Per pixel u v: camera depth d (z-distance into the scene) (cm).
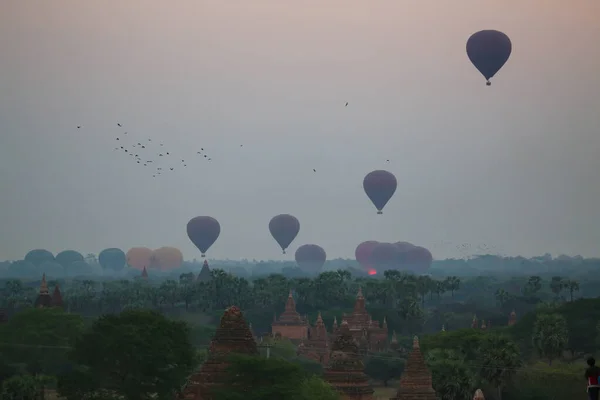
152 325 12875
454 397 14250
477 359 16388
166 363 12469
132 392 12375
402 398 12581
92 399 12188
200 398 10644
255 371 10719
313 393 11088
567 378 16175
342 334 12962
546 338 19375
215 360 10875
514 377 16300
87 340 12525
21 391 14038
